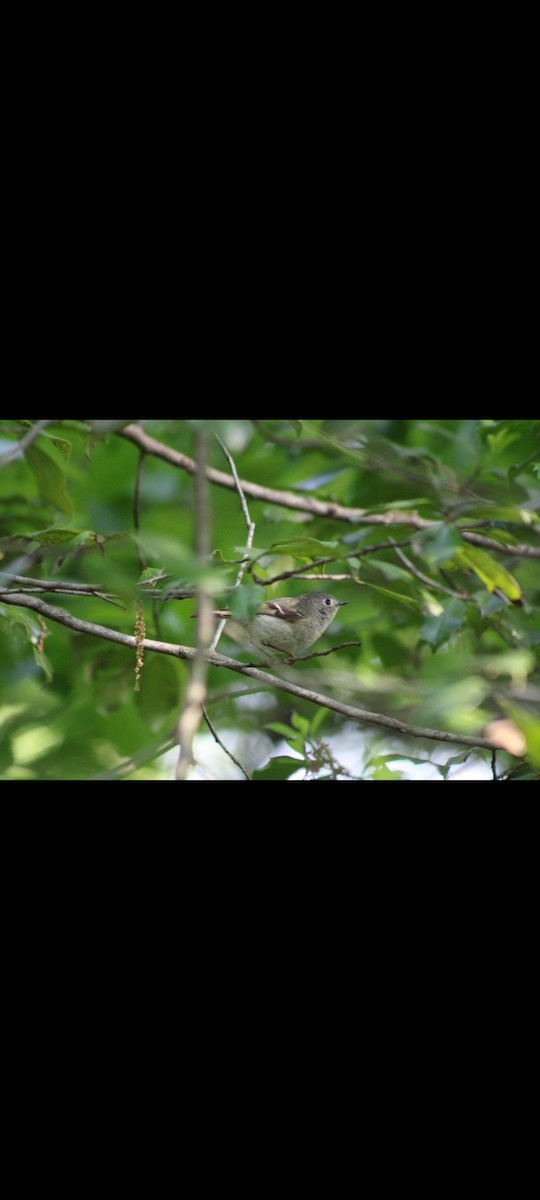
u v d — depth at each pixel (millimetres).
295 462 13789
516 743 4746
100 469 15297
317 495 11922
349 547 10211
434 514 10680
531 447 11008
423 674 10125
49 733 14094
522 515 8227
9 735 13695
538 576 11797
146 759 8148
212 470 11422
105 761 13820
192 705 5883
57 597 10688
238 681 11906
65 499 9703
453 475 10969
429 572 11234
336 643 11758
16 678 12477
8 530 10359
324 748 8633
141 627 6961
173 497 14844
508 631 9555
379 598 10836
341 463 12375
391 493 12180
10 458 8414
